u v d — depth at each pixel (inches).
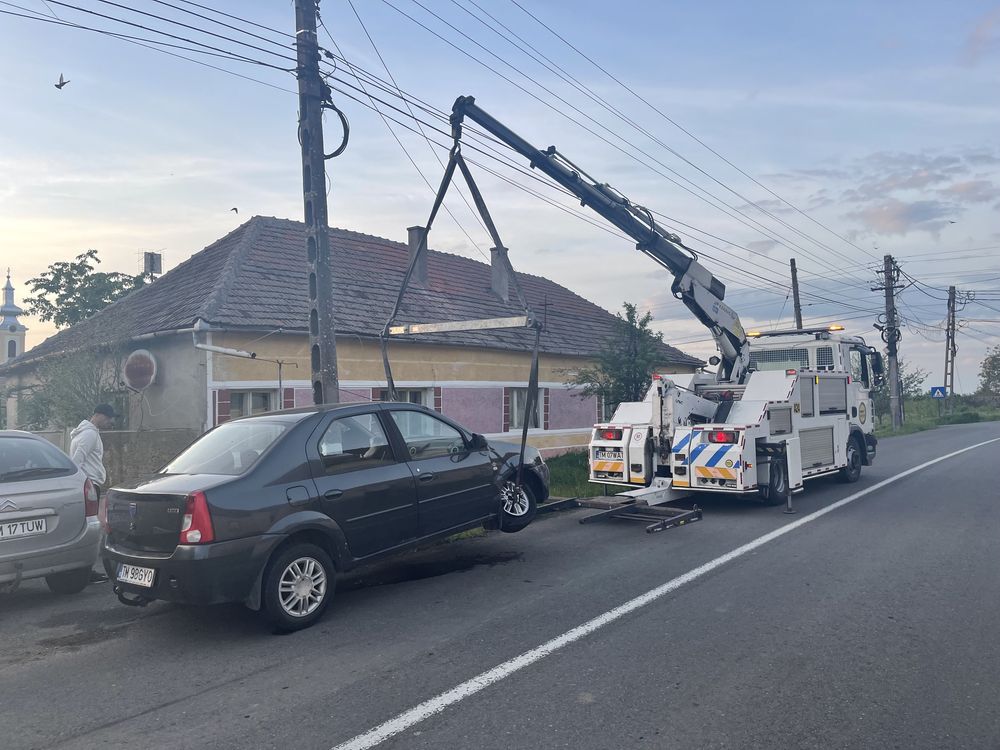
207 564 204.5
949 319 2094.0
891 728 147.9
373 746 144.3
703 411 445.1
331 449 242.2
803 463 456.4
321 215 381.7
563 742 143.9
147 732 154.1
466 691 169.6
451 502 276.2
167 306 562.3
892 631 206.7
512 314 784.9
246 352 485.4
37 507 248.7
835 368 527.2
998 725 148.6
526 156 434.9
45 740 151.7
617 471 441.4
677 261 481.1
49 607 255.1
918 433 1245.1
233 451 236.7
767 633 205.9
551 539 347.3
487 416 692.7
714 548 319.9
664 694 165.6
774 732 146.7
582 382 674.2
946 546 316.2
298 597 221.9
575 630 211.0
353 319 584.7
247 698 170.1
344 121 392.2
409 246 791.7
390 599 250.5
